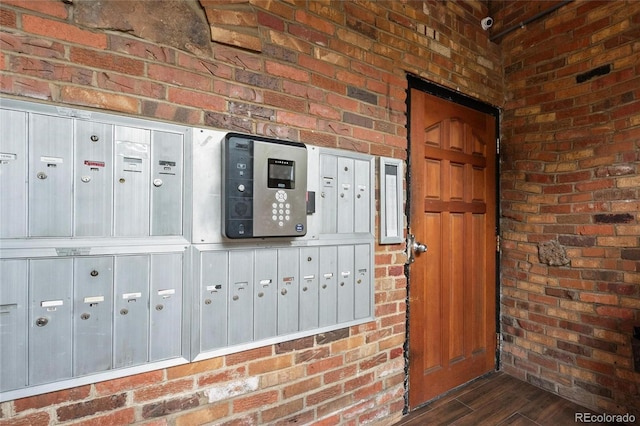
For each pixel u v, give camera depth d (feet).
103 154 3.17
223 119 3.81
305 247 4.40
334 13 4.74
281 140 3.94
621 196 5.63
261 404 4.05
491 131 7.30
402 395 5.57
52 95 2.97
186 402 3.56
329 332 4.65
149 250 3.36
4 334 2.77
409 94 5.83
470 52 6.74
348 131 4.87
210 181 3.68
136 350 3.31
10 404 2.79
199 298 3.62
